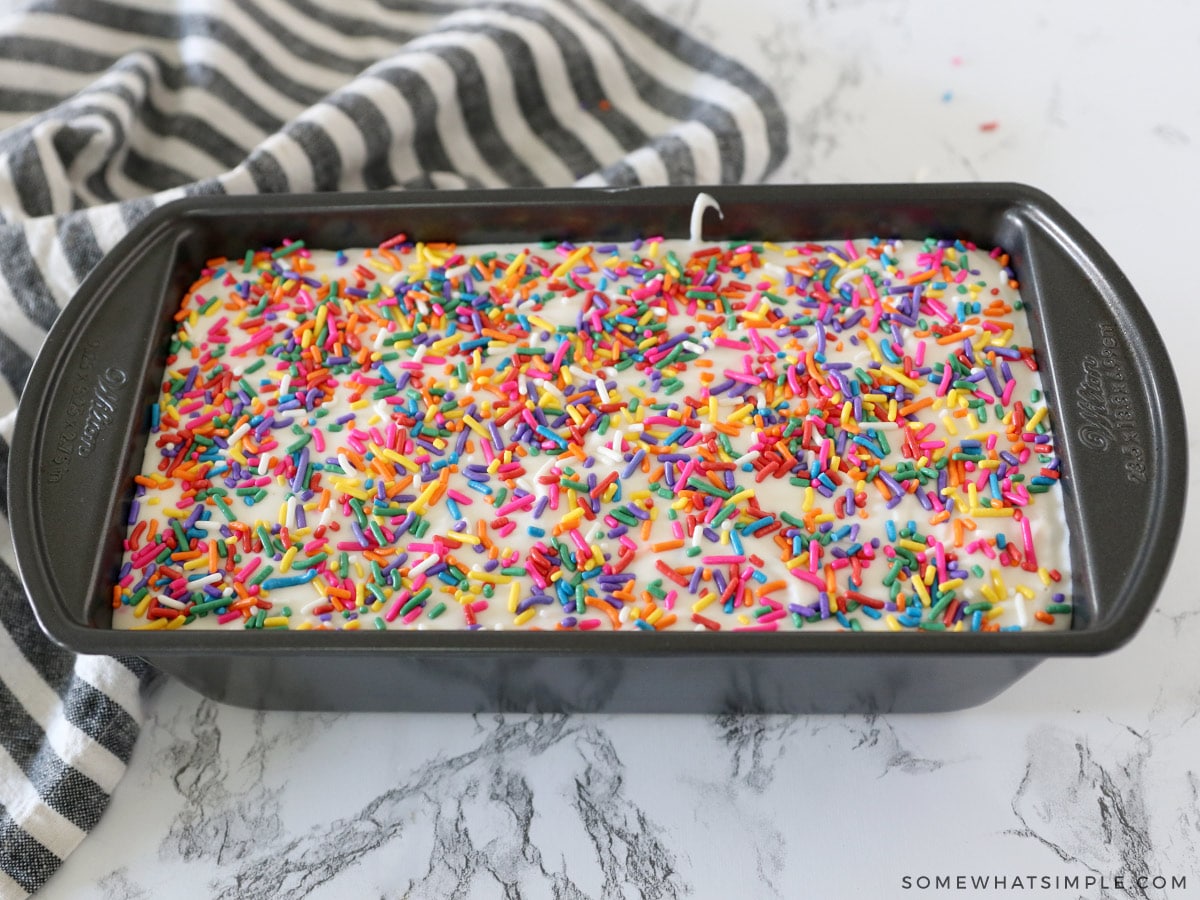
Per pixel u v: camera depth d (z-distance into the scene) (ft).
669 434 1.01
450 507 0.98
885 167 1.39
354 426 1.03
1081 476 0.94
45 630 0.88
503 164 1.40
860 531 0.96
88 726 1.02
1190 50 1.47
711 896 0.98
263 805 1.03
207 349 1.08
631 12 1.44
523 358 1.07
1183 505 0.91
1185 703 1.06
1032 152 1.39
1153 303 1.27
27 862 0.99
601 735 1.06
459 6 1.46
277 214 1.11
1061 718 1.06
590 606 0.93
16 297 1.19
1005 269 1.11
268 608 0.94
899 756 1.04
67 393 1.01
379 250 1.15
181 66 1.41
